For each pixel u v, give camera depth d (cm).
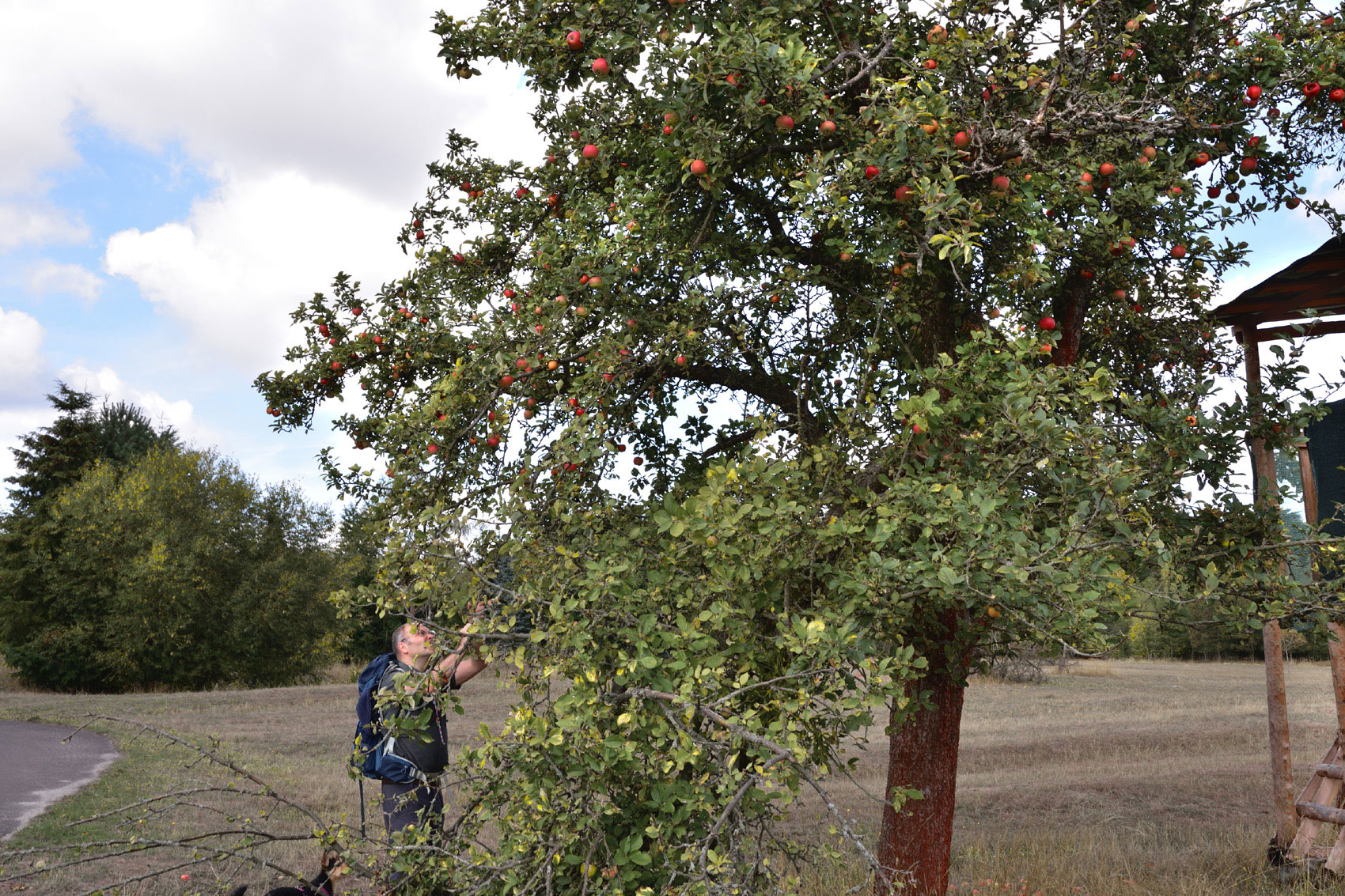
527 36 444
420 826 341
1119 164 441
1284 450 483
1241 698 2298
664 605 327
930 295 503
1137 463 385
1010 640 473
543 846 296
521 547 340
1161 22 495
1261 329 743
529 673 315
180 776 1128
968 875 652
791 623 327
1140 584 385
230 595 3183
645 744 297
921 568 314
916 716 536
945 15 473
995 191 409
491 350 439
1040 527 368
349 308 593
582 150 466
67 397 4025
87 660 2984
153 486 3216
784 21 446
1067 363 540
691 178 432
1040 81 442
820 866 548
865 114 394
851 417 392
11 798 1011
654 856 292
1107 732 1684
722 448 565
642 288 486
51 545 3250
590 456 362
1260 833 788
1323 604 424
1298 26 423
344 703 2308
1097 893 586
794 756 254
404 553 343
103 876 636
